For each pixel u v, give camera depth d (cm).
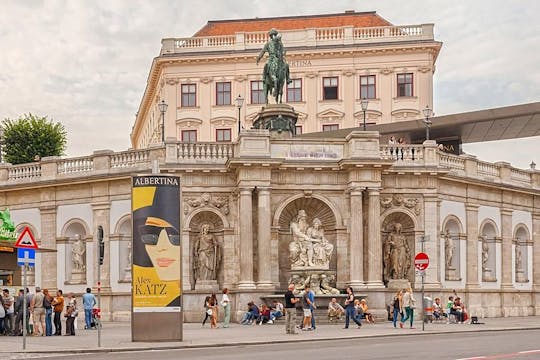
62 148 7994
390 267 4538
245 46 8138
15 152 7744
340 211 4453
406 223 4584
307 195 4434
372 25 8456
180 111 8162
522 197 5303
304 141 4428
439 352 2192
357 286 4309
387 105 8025
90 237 4662
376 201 4378
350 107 8056
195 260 4428
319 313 4116
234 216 4428
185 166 4378
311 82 8100
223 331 3500
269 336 3106
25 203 4906
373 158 4344
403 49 8000
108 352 2491
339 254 4438
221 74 8162
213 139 8125
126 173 4519
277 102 5084
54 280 4756
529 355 2056
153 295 2811
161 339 2805
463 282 4816
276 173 4428
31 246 2633
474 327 3719
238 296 4253
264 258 4284
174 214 2836
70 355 2378
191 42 8250
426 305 4344
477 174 4956
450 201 4772
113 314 4544
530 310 5269
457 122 5681
